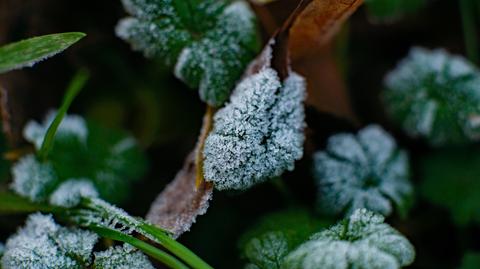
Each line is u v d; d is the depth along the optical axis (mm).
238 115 319
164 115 372
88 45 374
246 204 355
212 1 335
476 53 381
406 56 387
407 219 360
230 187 316
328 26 334
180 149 369
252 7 342
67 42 318
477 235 362
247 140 318
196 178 320
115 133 359
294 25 329
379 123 378
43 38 318
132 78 377
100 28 374
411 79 369
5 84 359
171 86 374
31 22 366
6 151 347
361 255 303
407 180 349
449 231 364
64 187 341
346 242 306
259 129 319
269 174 319
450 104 361
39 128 352
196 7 333
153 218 327
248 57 334
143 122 373
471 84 362
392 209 352
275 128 321
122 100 376
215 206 354
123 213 322
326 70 353
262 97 321
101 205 326
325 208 341
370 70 385
